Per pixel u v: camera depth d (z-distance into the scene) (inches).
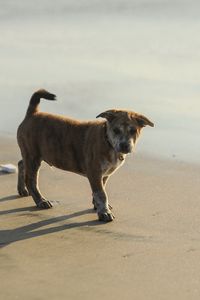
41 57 860.6
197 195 439.2
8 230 386.9
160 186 460.8
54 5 1175.0
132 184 466.9
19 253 350.3
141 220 398.6
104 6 1140.5
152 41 895.1
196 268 326.6
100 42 913.5
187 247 354.0
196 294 299.1
